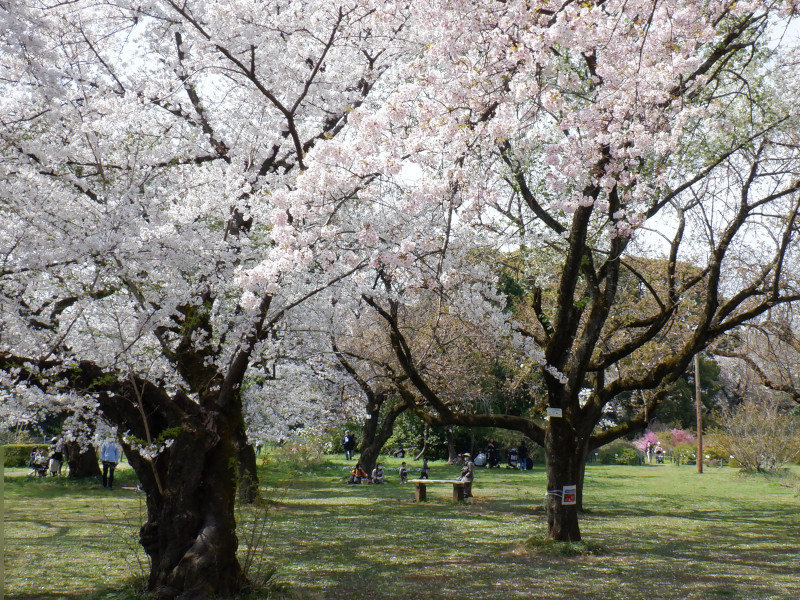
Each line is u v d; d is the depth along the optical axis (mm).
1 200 7898
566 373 12961
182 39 10336
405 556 10641
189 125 10055
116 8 9898
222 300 9891
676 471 33906
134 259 7793
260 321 8273
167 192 9023
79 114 8625
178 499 7699
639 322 12992
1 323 7508
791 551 11633
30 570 9227
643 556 10922
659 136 8766
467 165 8398
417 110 8328
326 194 7875
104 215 7598
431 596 8039
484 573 9391
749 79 10992
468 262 9469
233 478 7961
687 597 8109
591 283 11625
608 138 8297
